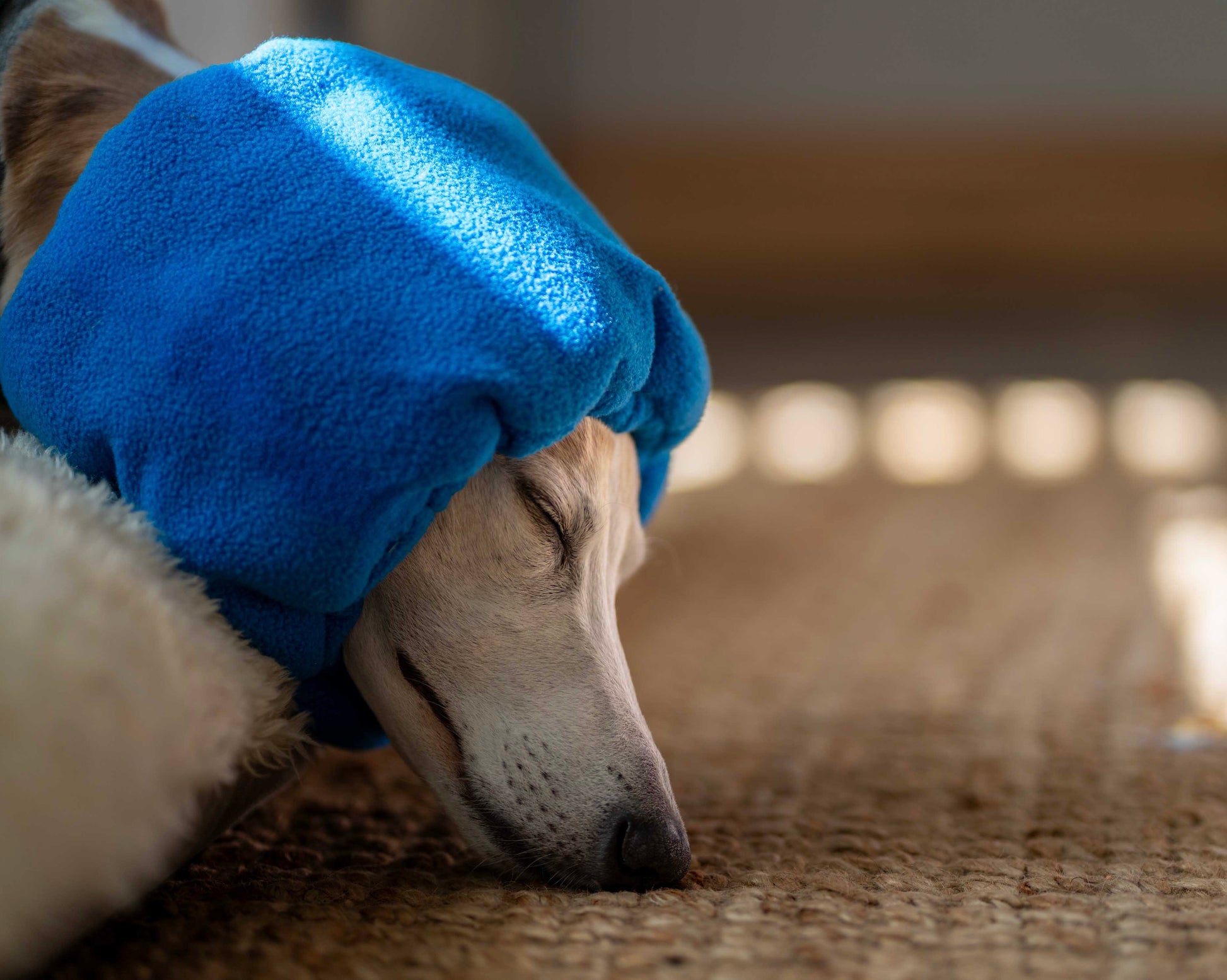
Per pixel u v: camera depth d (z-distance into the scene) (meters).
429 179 1.15
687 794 1.52
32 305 1.14
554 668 1.25
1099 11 6.55
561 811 1.21
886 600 2.80
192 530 1.06
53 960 0.86
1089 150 6.66
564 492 1.26
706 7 6.74
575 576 1.29
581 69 6.82
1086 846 1.28
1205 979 0.88
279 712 1.11
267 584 1.08
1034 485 4.05
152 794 0.85
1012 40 6.62
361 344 1.06
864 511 3.74
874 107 6.77
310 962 0.91
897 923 1.01
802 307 6.89
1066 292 6.78
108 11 1.42
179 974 0.89
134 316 1.09
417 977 0.89
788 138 6.83
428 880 1.18
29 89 1.34
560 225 1.18
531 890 1.17
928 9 6.65
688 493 3.92
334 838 1.34
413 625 1.24
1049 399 5.08
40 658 0.80
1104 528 3.49
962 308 6.80
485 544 1.24
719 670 2.24
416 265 1.10
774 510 3.73
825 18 6.71
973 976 0.89
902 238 6.85
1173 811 1.39
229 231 1.10
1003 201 6.76
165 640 0.91
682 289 6.99
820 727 1.86
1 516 0.90
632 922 1.03
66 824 0.79
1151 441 4.52
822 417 4.87
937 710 1.94
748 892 1.12
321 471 1.06
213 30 1.79
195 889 1.10
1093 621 2.56
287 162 1.14
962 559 3.19
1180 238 6.68
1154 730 1.78
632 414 1.35
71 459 1.12
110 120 1.34
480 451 1.09
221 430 1.06
